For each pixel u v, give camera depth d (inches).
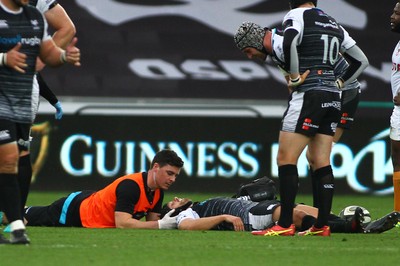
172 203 1238.3
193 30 2117.4
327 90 1083.3
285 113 1088.2
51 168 2085.4
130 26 2112.5
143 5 2113.7
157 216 1231.5
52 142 2082.9
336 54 1096.2
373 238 1111.6
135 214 1215.6
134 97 2103.8
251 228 1175.0
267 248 985.5
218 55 2117.4
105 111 2096.5
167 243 1030.4
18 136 989.2
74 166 2089.1
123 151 2095.2
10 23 959.0
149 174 1211.2
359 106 2100.1
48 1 1224.2
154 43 2113.7
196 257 911.7
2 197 975.0
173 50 2114.9
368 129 2095.2
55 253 924.6
